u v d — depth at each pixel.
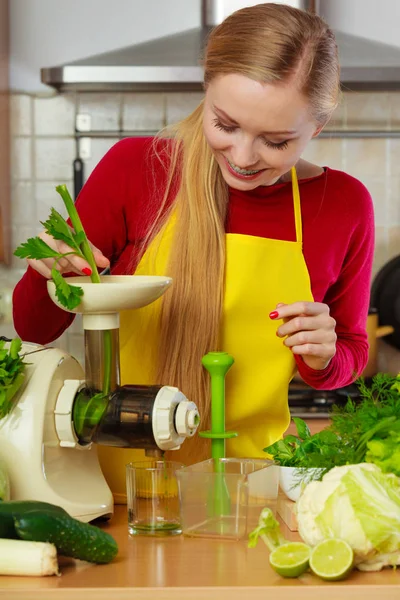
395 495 1.08
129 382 1.57
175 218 1.56
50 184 3.49
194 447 1.51
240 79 1.25
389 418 1.17
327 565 1.04
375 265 3.49
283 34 1.26
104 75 3.11
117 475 1.48
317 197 1.63
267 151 1.32
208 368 1.35
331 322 1.46
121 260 1.65
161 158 1.59
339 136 3.38
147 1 3.43
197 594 1.00
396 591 1.02
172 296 1.52
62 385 1.29
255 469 1.27
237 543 1.19
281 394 1.61
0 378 1.22
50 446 1.26
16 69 3.45
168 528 1.23
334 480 1.11
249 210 1.60
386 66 3.12
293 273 1.59
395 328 3.42
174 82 3.12
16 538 1.07
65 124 3.47
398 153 3.48
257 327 1.57
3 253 3.46
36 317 1.54
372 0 3.42
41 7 3.44
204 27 3.28
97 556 1.08
